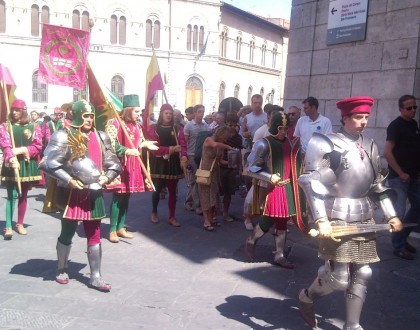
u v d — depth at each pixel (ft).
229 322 12.68
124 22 130.41
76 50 16.06
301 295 12.11
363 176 10.82
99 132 15.12
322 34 27.20
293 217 16.83
